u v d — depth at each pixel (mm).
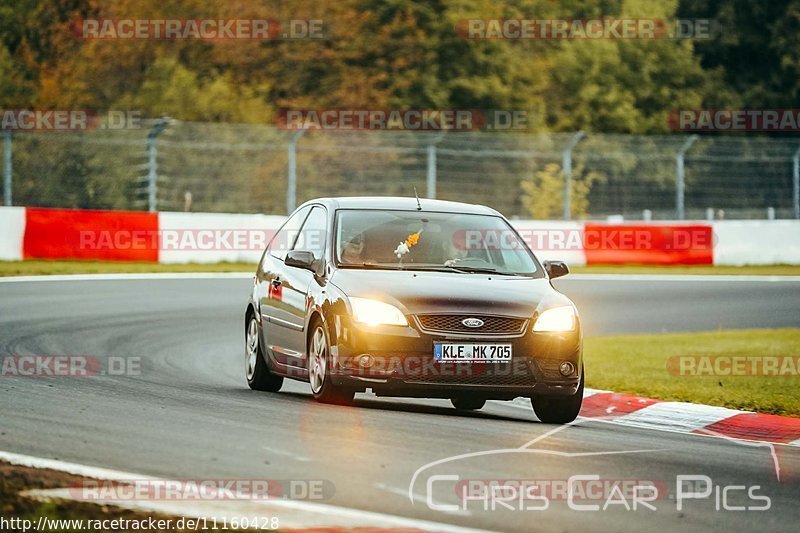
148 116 136750
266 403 34188
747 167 160000
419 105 152500
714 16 193500
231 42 148625
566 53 171875
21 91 141625
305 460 25781
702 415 37938
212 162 133375
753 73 193250
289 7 151250
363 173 136000
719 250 109000
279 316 37500
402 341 32375
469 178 148250
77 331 53688
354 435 28906
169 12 147250
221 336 55500
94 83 143500
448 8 158000
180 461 25422
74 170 129000
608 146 167375
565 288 84375
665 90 177500
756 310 74938
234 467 24938
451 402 38844
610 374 46688
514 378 32875
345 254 35500
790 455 30234
